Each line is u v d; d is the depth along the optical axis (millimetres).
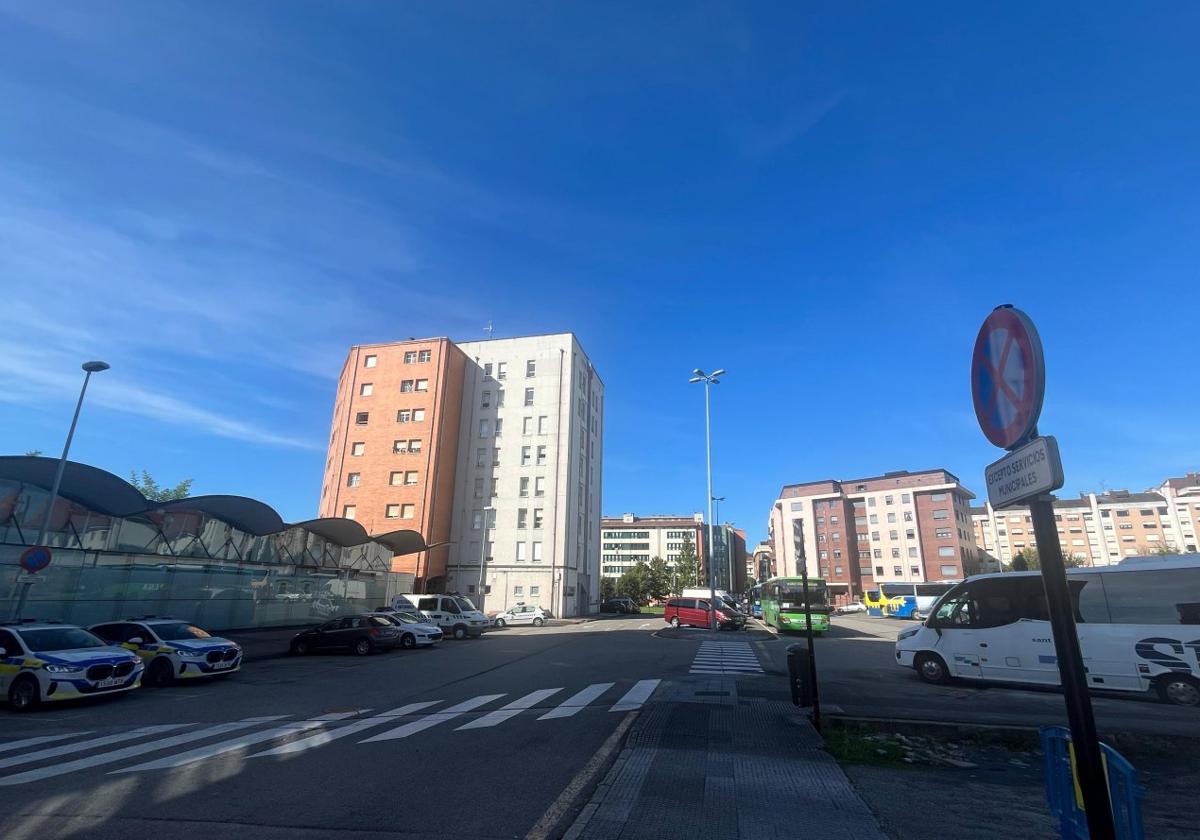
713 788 5840
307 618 31641
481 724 9180
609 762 6957
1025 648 12078
